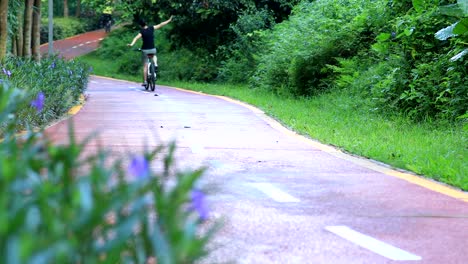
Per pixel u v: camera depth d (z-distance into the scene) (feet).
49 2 119.96
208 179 39.27
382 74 84.33
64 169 9.48
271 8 167.94
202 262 22.79
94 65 235.61
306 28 116.67
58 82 81.05
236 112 87.97
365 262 25.36
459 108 66.90
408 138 61.05
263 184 40.50
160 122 73.51
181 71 177.58
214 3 170.40
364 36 104.99
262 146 57.21
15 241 6.48
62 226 7.49
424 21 76.07
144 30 131.44
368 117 77.00
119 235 8.33
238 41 161.68
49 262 6.56
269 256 25.72
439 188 40.57
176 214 8.91
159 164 42.57
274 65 120.06
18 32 99.71
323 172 45.50
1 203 6.89
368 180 42.88
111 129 65.51
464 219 32.68
